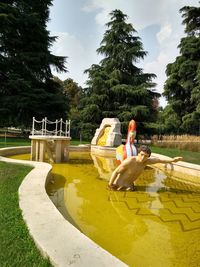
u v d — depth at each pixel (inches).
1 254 84.6
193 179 265.9
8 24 786.8
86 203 175.2
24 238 95.0
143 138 946.7
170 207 171.9
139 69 1035.9
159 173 300.5
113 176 211.3
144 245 115.5
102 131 552.4
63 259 78.4
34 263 79.4
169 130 1154.0
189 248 113.2
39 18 927.7
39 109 792.9
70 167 316.5
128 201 182.7
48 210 119.9
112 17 1021.2
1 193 149.3
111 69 1021.8
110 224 139.6
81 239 91.7
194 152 503.8
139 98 932.6
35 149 337.7
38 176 192.2
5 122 864.3
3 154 355.6
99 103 932.0
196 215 157.2
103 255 81.3
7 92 809.5
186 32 1164.5
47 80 937.5
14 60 818.8
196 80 1096.2
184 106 1200.2
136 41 1002.1
